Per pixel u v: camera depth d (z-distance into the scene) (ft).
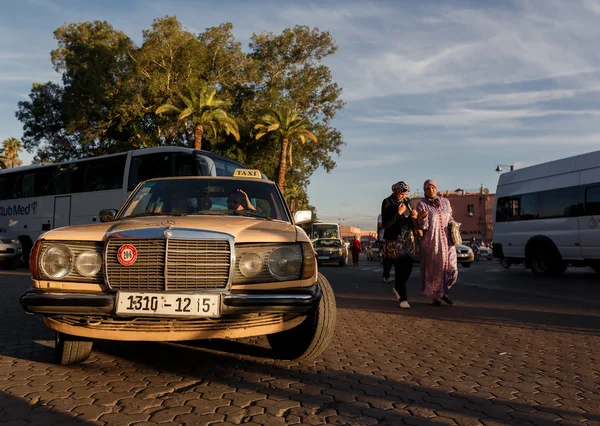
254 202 16.51
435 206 26.13
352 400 11.24
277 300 11.82
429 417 10.27
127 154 53.42
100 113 111.45
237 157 120.57
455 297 31.12
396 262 25.76
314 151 131.85
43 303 11.71
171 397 11.26
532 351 16.24
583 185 44.70
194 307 11.59
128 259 11.97
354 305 27.20
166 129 112.57
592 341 17.87
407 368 14.01
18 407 10.55
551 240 47.60
